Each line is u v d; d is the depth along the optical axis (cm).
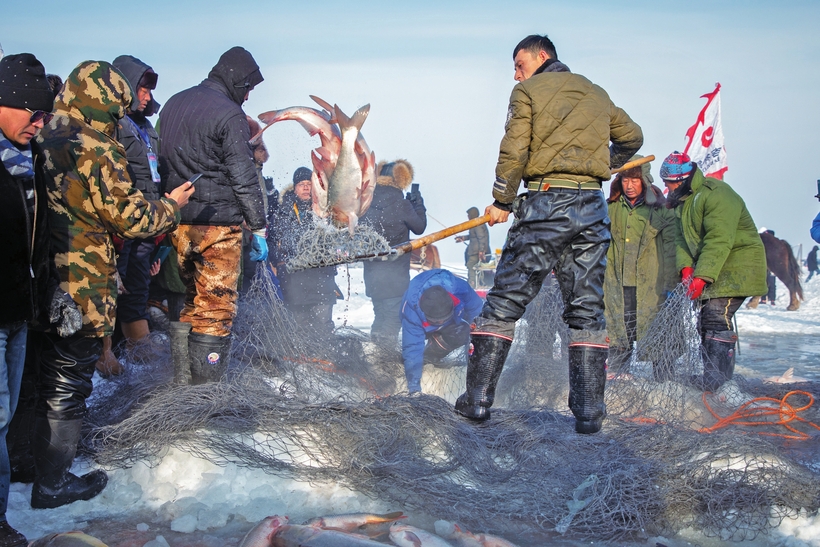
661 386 461
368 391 502
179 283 554
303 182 632
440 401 389
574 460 343
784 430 439
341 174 425
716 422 451
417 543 271
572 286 360
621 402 445
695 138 934
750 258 553
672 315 486
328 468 340
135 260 510
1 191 262
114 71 330
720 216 540
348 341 557
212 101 414
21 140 271
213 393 382
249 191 410
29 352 331
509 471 342
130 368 459
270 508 315
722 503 311
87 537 264
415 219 700
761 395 515
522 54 379
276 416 370
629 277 589
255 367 455
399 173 697
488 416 373
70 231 311
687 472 326
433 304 527
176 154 412
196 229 411
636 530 305
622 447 352
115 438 353
